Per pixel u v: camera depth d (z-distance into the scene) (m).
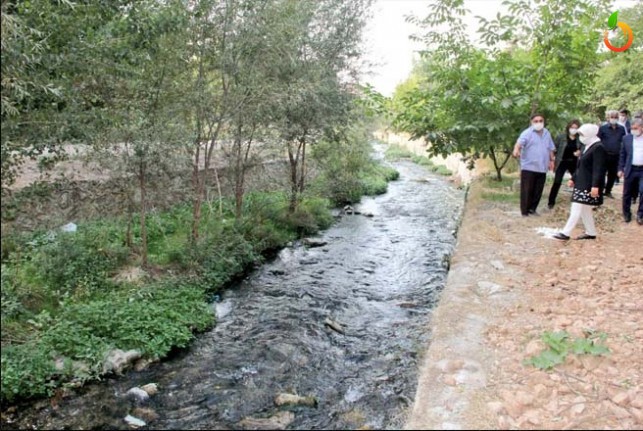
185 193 9.73
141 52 6.19
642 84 14.59
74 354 5.17
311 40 10.03
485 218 8.84
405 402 4.40
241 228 9.52
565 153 9.15
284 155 11.91
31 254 6.69
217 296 7.48
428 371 3.91
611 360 3.93
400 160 29.66
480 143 11.01
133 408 4.49
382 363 5.23
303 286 7.94
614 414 3.28
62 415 4.38
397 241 10.88
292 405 4.48
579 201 7.09
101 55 5.63
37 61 4.63
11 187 6.13
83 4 5.46
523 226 8.23
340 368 5.20
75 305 5.89
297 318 6.62
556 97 10.74
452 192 17.45
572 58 10.09
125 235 8.23
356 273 8.62
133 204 7.91
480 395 3.54
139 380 5.03
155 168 7.36
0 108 4.25
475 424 3.21
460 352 4.14
